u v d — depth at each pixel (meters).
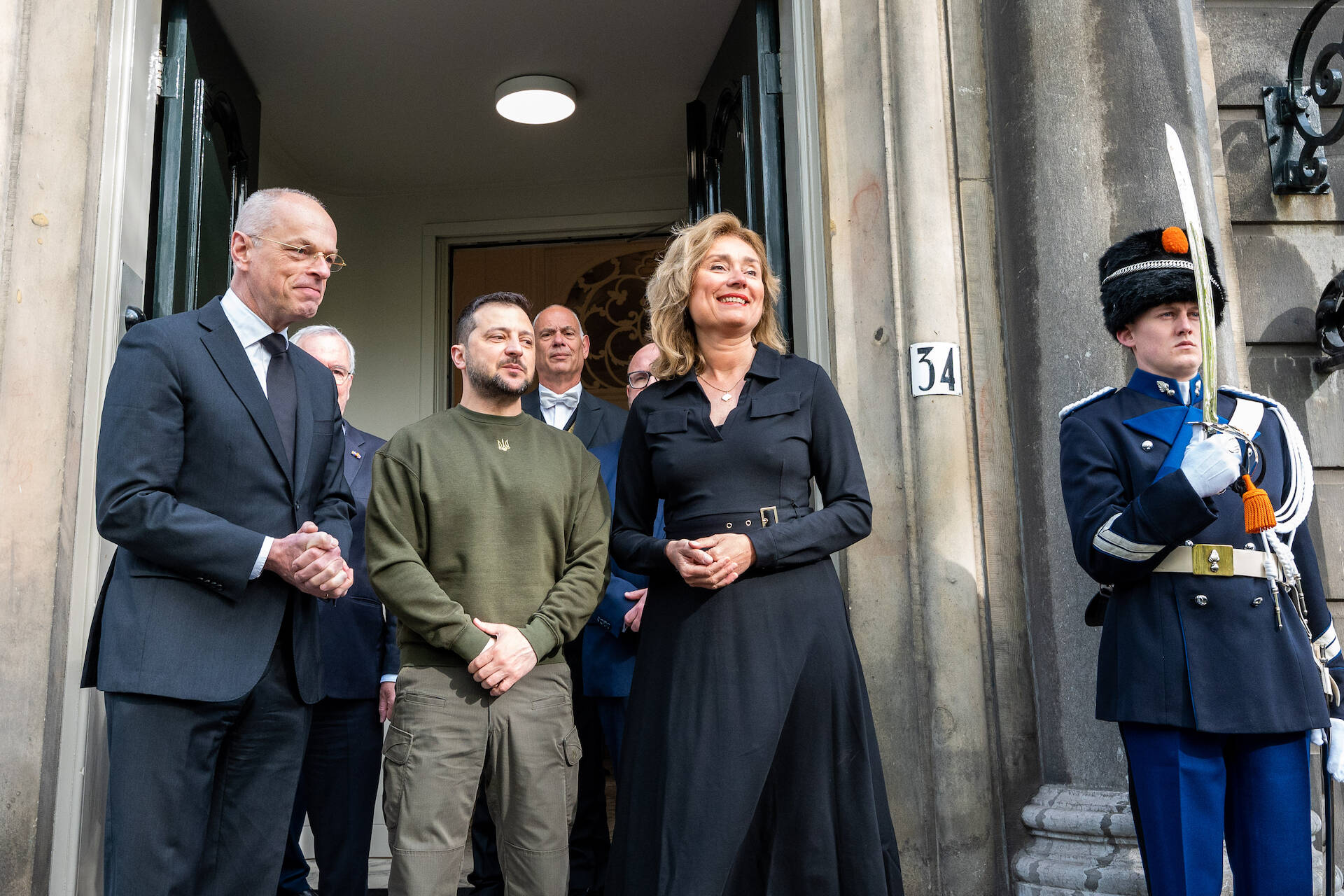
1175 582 1.93
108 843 1.98
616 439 3.54
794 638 2.13
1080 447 2.07
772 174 3.49
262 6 4.30
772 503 2.22
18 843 2.52
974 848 2.80
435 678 2.26
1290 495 2.00
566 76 4.84
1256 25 3.42
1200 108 2.96
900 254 3.11
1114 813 2.55
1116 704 1.96
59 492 2.67
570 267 5.82
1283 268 3.28
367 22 4.43
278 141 5.33
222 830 2.09
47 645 2.61
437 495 2.34
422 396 5.61
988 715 2.91
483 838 3.16
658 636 2.21
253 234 2.21
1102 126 2.88
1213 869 1.84
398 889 2.17
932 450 2.98
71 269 2.76
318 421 2.30
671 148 5.49
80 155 2.81
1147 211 2.81
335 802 2.79
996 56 3.12
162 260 3.26
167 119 3.34
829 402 2.35
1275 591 1.91
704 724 2.08
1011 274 2.98
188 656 2.00
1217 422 1.90
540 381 3.67
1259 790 1.88
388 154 5.48
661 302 2.43
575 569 2.39
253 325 2.23
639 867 2.06
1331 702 1.94
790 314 3.41
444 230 5.77
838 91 3.21
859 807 2.08
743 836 2.02
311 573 2.02
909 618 2.95
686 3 4.37
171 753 1.98
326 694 2.76
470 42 4.60
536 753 2.27
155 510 1.99
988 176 3.19
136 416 2.04
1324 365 3.20
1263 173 3.34
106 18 2.94
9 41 2.79
